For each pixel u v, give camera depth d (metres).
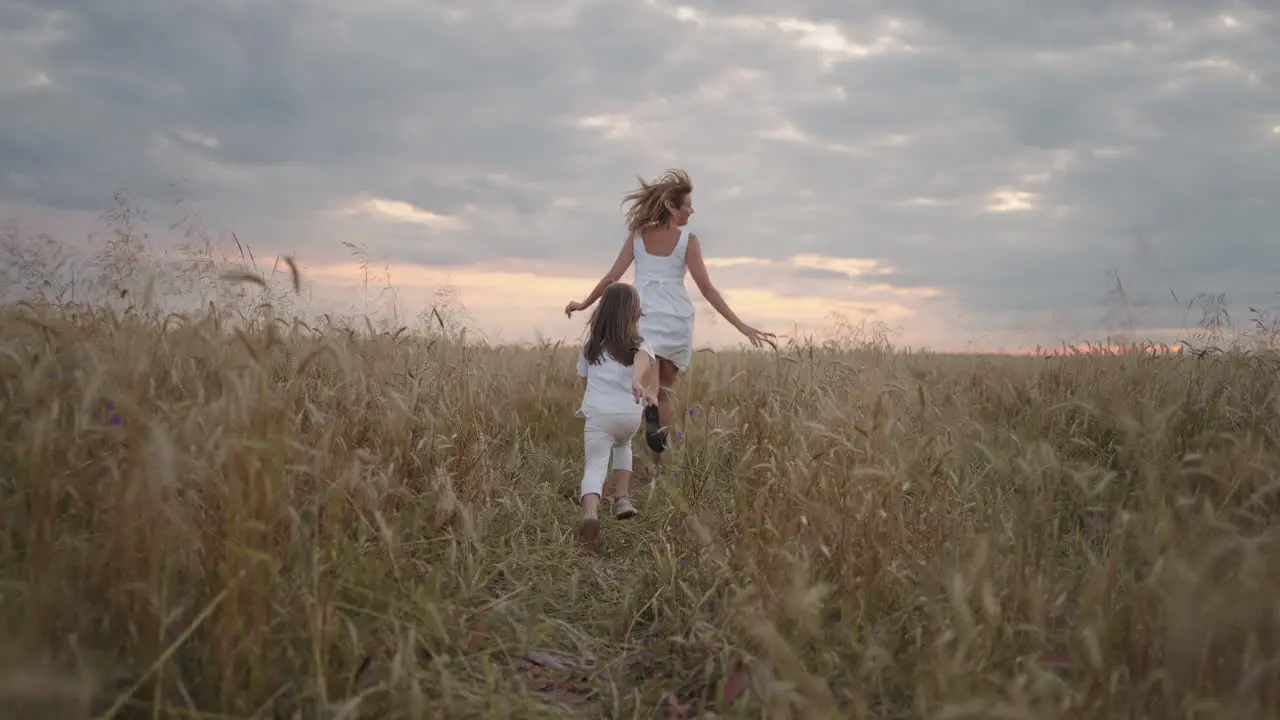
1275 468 3.33
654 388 5.30
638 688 2.88
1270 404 4.55
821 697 2.12
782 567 2.97
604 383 4.63
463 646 2.98
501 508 4.56
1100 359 6.32
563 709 2.75
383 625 2.74
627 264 6.05
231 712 2.16
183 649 2.35
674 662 3.00
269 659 2.30
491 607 3.38
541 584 3.78
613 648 3.25
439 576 3.17
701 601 3.16
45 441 2.33
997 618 2.45
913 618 2.83
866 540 3.13
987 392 6.96
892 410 3.57
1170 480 3.06
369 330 4.63
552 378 7.12
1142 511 2.89
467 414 4.85
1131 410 4.32
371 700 2.40
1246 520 3.07
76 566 2.34
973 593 2.74
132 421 2.34
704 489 4.84
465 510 3.73
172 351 3.18
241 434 2.40
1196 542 2.58
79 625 2.16
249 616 2.29
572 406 6.80
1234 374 5.19
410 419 4.12
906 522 3.49
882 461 3.32
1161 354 5.87
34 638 1.92
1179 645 2.08
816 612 2.57
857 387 4.16
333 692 2.37
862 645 2.69
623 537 4.69
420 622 2.97
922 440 3.67
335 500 2.98
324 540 3.03
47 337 2.96
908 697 2.54
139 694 2.14
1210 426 4.57
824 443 3.62
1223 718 1.86
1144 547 2.59
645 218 5.80
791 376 5.14
